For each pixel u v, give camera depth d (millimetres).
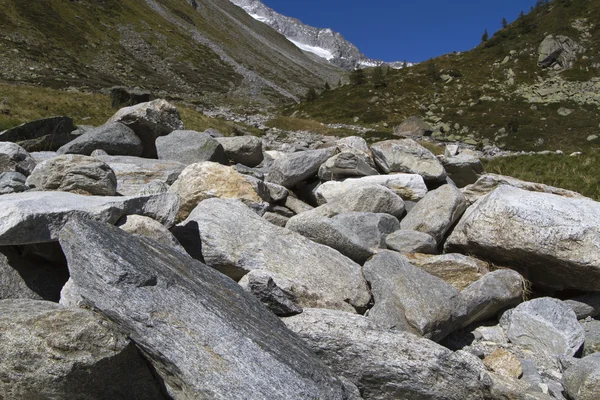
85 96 35375
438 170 11641
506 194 8531
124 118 13633
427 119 66562
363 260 8055
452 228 9562
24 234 5621
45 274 6480
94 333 4508
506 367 6285
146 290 4832
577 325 6957
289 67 178875
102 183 8305
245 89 109562
